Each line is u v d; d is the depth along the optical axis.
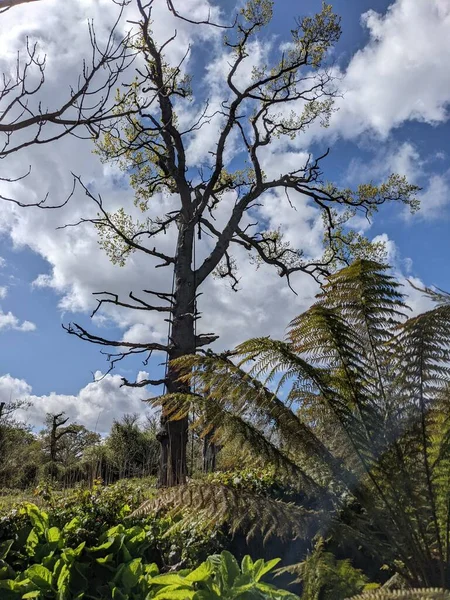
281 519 3.14
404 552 3.28
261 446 3.42
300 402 3.60
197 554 4.15
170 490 3.36
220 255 12.10
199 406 3.51
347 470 3.52
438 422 3.48
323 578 2.95
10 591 3.77
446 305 3.48
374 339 3.81
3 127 2.94
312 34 12.87
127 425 13.88
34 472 14.44
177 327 10.55
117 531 4.34
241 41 12.32
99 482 5.67
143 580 3.81
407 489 3.36
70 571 3.93
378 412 3.67
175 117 12.27
